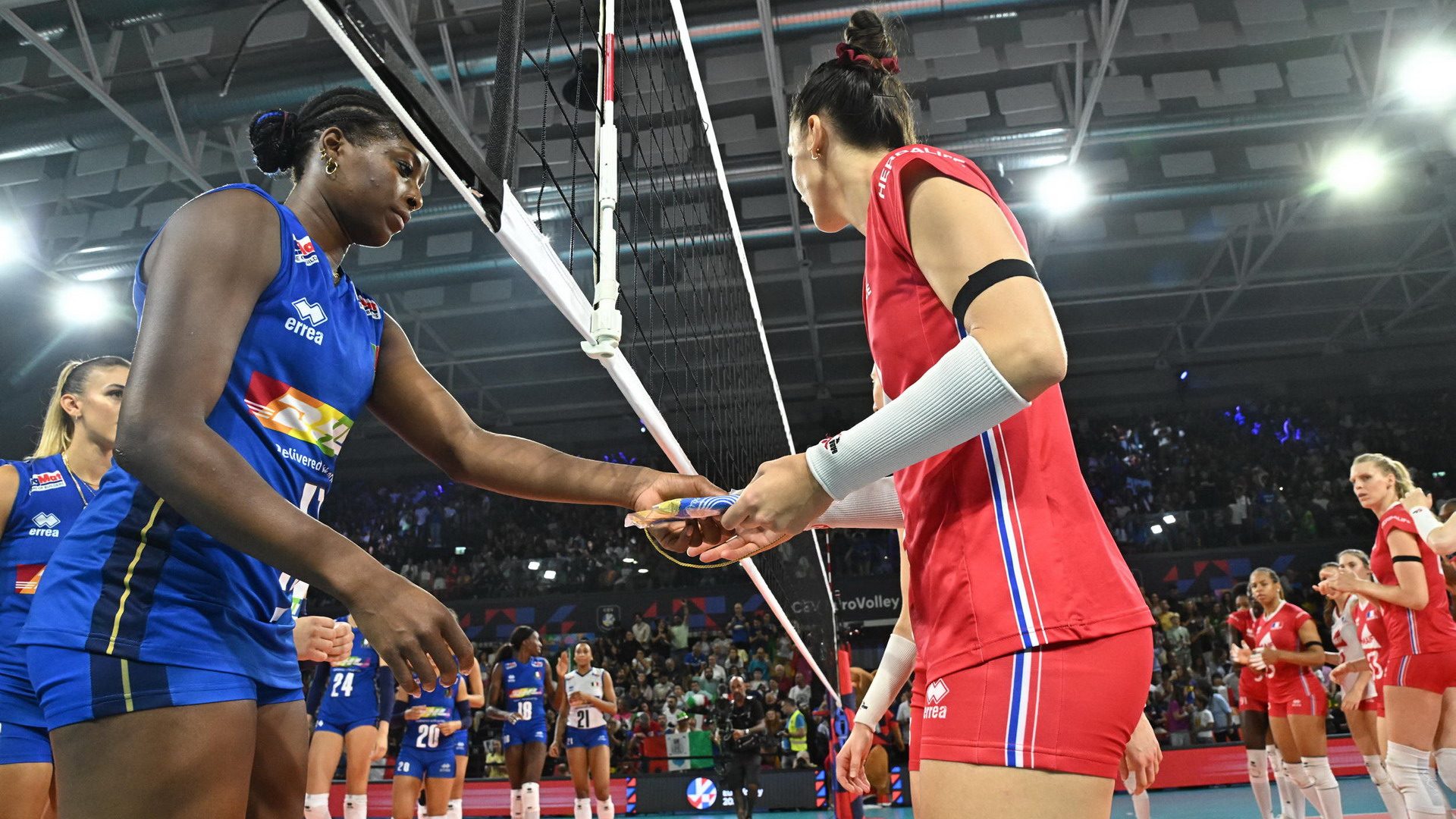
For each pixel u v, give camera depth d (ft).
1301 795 22.08
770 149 41.06
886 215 4.35
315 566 3.36
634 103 28.96
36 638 3.80
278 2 3.36
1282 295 59.16
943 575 4.23
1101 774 3.83
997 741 3.83
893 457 3.84
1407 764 14.74
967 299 3.83
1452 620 14.96
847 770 8.13
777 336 60.54
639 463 70.54
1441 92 38.24
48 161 40.55
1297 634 21.09
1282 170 43.78
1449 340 65.41
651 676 53.67
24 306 49.24
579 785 26.63
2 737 8.15
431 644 3.34
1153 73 40.24
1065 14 34.96
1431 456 62.75
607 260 5.70
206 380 3.61
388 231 4.97
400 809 21.86
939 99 39.22
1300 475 63.16
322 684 19.10
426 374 5.75
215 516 3.33
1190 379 68.90
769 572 11.05
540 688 26.53
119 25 32.99
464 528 68.85
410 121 3.60
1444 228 50.62
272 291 4.19
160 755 3.66
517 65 5.11
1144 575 56.54
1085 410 70.54
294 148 4.89
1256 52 38.88
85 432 9.76
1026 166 41.98
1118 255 52.44
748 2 33.40
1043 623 3.90
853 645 56.59
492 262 46.14
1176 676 46.47
